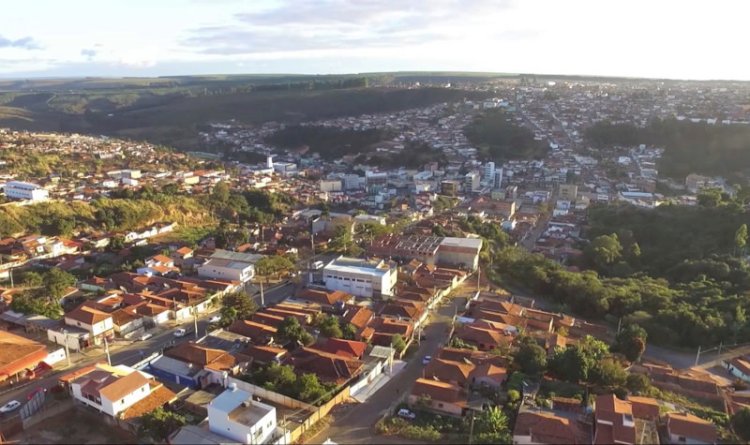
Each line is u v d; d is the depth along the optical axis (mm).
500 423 70688
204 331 107062
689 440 67875
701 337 108062
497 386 82125
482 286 138875
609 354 92938
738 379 93938
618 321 118250
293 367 86938
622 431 66312
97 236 170750
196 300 118812
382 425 72875
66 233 170625
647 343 109438
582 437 68125
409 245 156000
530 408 74125
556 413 73625
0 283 131500
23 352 90250
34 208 177375
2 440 69562
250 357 90188
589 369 82812
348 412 77312
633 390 82438
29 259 148750
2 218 166125
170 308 113312
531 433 67500
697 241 160500
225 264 139375
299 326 99312
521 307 118812
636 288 129625
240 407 69938
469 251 152250
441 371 84312
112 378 77438
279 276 142125
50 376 88562
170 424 70188
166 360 88625
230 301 110125
